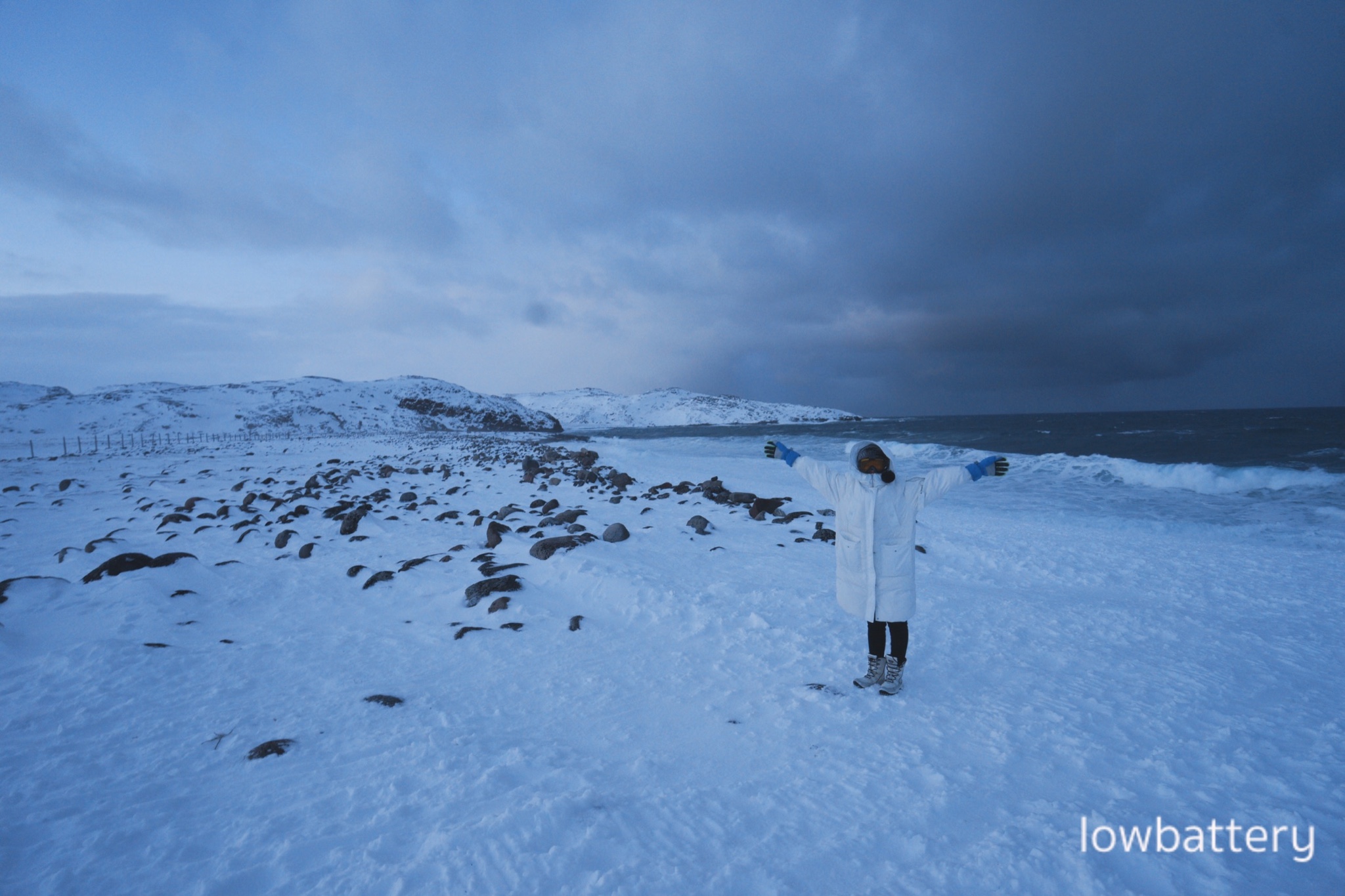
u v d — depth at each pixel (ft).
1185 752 9.98
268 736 10.52
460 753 9.86
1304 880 6.89
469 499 45.83
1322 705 12.16
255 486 50.96
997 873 6.93
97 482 53.78
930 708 11.73
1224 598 22.15
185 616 17.38
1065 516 42.55
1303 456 84.33
